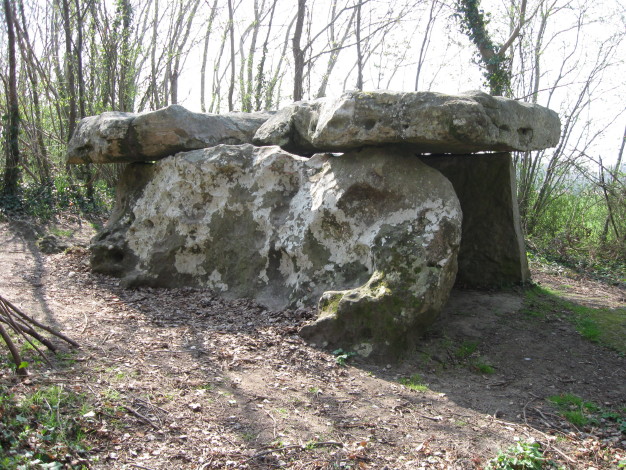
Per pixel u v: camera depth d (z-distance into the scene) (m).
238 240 6.52
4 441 3.10
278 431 3.68
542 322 6.23
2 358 4.06
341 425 3.86
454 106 5.08
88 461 3.12
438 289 5.14
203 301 6.32
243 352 4.91
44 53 14.13
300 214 6.10
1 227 8.98
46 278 6.81
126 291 6.69
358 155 5.86
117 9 12.59
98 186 12.86
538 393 4.71
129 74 13.30
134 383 4.05
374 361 4.98
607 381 5.00
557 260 10.23
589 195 12.73
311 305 5.76
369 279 5.37
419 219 5.39
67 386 3.83
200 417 3.74
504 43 12.50
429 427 3.96
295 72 12.77
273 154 6.41
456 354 5.34
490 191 7.09
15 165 10.33
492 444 3.79
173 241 6.88
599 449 3.83
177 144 6.95
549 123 6.34
